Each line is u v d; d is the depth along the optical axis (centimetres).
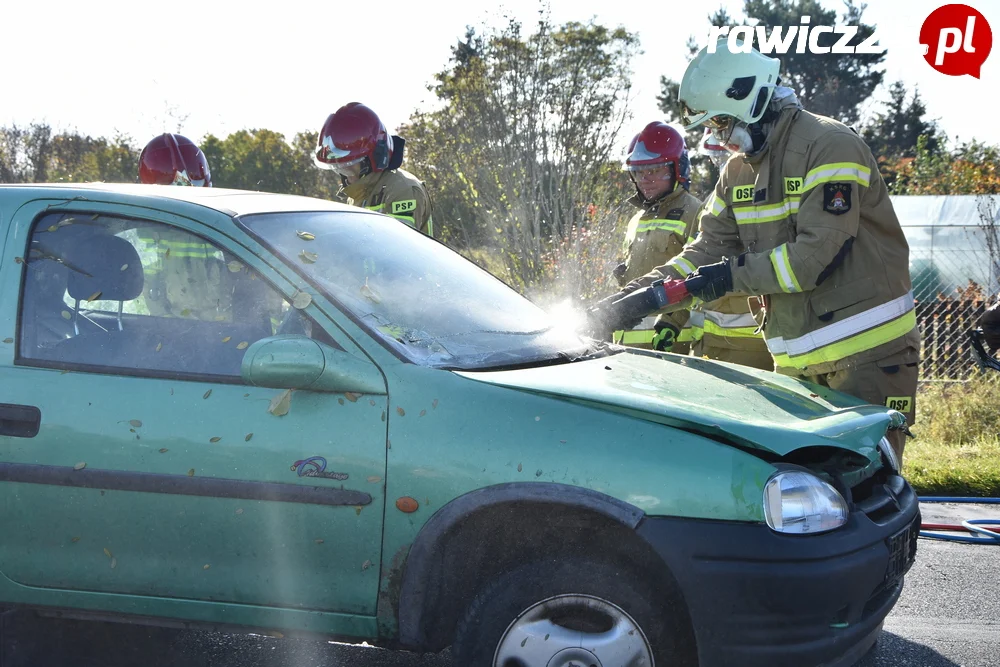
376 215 387
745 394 321
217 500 287
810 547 261
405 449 276
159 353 303
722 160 582
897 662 349
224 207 323
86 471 293
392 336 296
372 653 359
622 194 1198
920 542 495
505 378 290
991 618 391
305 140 2041
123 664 342
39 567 302
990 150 1680
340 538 281
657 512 262
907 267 421
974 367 852
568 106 1256
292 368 276
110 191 327
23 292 316
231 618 293
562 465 267
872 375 419
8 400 302
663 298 417
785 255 400
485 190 1188
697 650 263
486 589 275
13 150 1486
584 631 267
